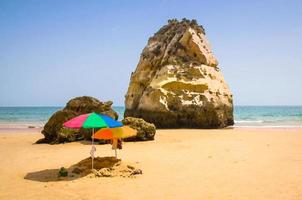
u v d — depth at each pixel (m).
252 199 8.36
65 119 22.25
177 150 17.45
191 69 38.53
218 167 12.58
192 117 36.25
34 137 25.34
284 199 8.29
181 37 40.97
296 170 11.75
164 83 37.16
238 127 38.78
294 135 25.88
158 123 36.28
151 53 42.31
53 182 10.39
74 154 16.59
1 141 22.72
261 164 13.02
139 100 41.16
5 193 9.16
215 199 8.42
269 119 61.28
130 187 9.69
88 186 9.84
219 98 38.31
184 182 10.26
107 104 24.31
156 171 11.93
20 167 13.05
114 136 12.33
